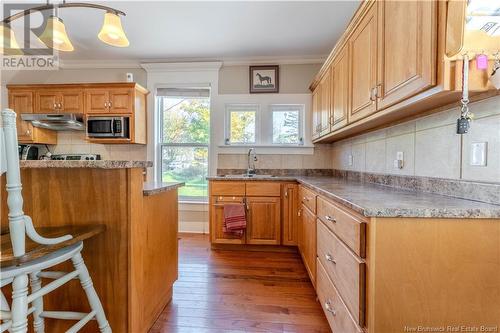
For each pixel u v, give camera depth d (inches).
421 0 41.1
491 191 42.0
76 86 132.0
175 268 79.6
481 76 37.5
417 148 62.2
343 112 82.5
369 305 38.7
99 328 52.0
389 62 52.0
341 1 92.5
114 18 69.2
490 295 37.0
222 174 143.3
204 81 144.2
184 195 150.7
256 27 110.0
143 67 145.4
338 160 127.0
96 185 53.7
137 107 135.7
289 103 140.5
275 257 110.5
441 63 38.2
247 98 142.1
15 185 35.5
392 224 38.0
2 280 37.8
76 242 45.9
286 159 141.3
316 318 67.2
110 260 53.9
